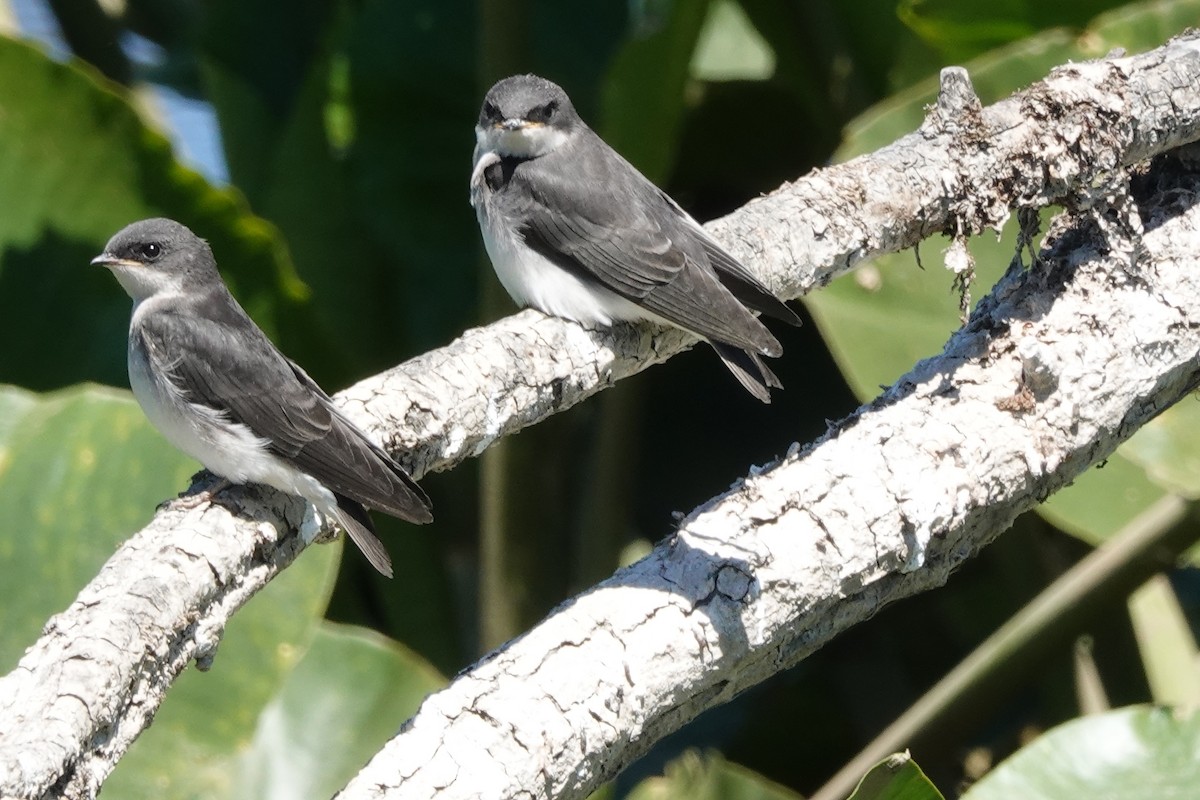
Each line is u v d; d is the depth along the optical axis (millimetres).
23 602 10523
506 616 12906
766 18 14117
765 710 13742
